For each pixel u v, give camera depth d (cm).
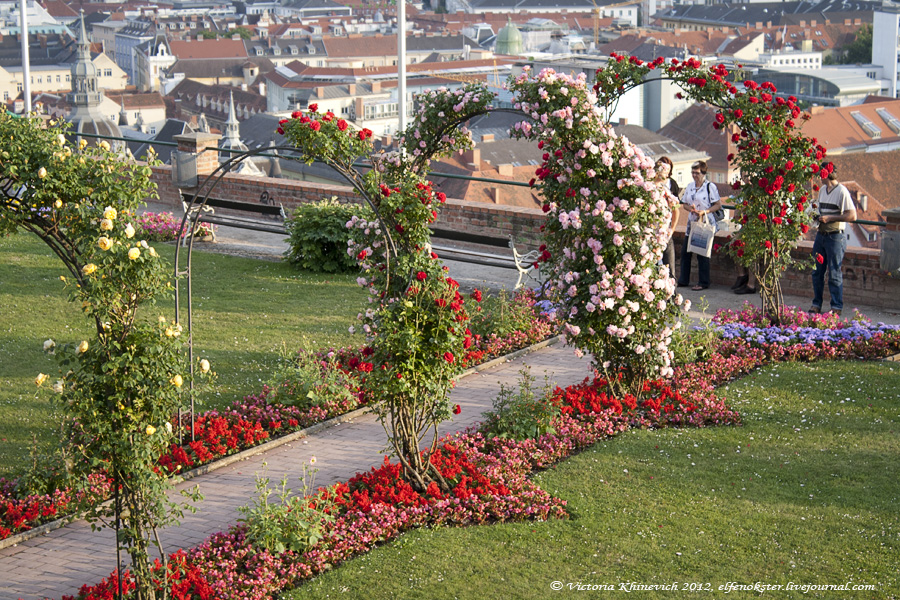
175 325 612
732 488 782
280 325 1247
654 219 944
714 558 669
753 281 1376
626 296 942
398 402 769
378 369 755
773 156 1126
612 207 933
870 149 11731
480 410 980
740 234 1170
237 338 1192
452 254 1452
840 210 1222
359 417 980
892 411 934
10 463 848
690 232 1372
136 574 600
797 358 1102
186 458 848
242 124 12525
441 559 677
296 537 686
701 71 1119
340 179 7825
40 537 745
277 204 1841
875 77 18675
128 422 588
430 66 19338
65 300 1356
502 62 19888
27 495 781
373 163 814
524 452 855
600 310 938
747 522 720
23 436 904
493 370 1109
